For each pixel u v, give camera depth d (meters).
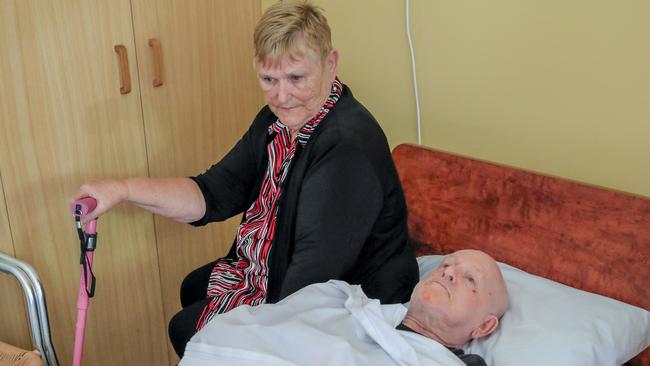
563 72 1.77
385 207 1.59
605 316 1.44
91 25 1.80
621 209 1.55
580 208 1.61
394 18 2.09
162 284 2.21
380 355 1.32
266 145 1.76
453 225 1.83
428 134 2.12
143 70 1.96
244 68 2.32
